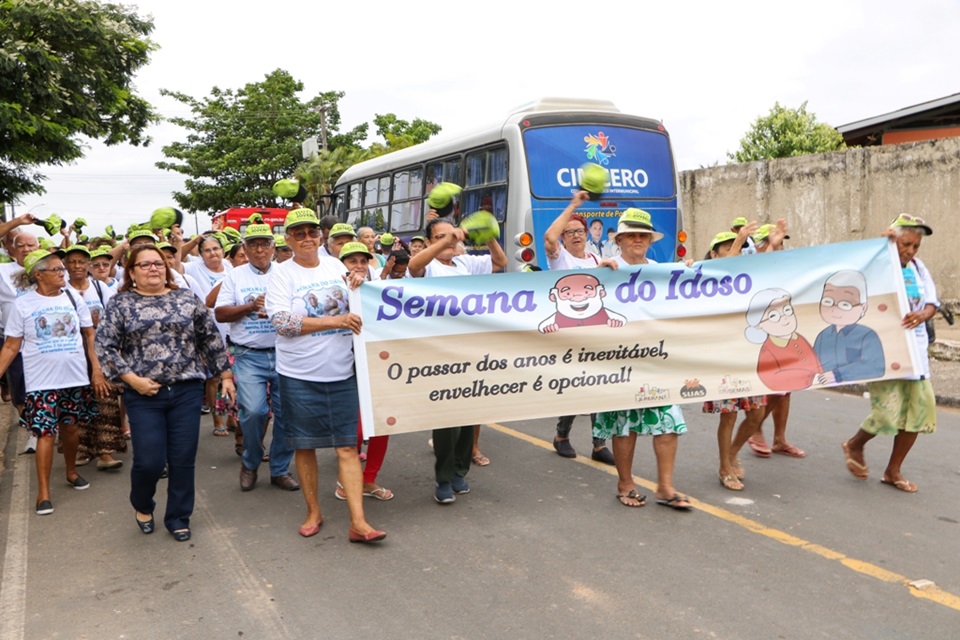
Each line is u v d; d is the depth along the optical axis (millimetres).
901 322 5613
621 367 5496
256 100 42469
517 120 9664
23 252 7219
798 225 14461
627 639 3641
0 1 13102
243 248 8289
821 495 5598
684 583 4203
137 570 4680
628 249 5559
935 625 3691
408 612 3998
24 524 5578
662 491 5410
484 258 6387
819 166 14023
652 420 5438
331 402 4934
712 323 5613
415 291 5129
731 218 15555
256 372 6109
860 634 3615
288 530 5273
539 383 5406
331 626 3885
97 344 4820
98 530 5414
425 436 7844
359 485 4988
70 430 6348
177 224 8328
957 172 12266
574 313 5434
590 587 4199
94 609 4172
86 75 14219
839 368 5707
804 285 5676
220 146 42156
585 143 9852
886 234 5688
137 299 4953
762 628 3695
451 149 11156
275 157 40875
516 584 4273
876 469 6227
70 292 6215
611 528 5062
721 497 5605
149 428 4992
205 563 4750
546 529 5086
